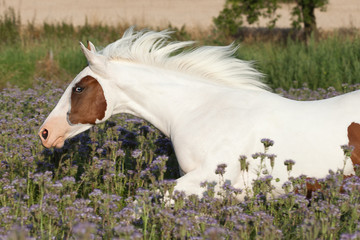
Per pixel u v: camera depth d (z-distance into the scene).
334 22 51.50
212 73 9.33
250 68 9.52
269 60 25.11
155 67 9.33
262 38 40.69
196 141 8.45
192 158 8.46
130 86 9.15
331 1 67.88
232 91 8.93
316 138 8.04
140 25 44.50
